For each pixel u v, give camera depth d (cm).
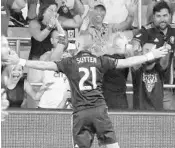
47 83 1612
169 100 1705
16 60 1238
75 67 1262
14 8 1669
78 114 1246
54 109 1548
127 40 1638
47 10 1666
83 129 1254
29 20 1689
